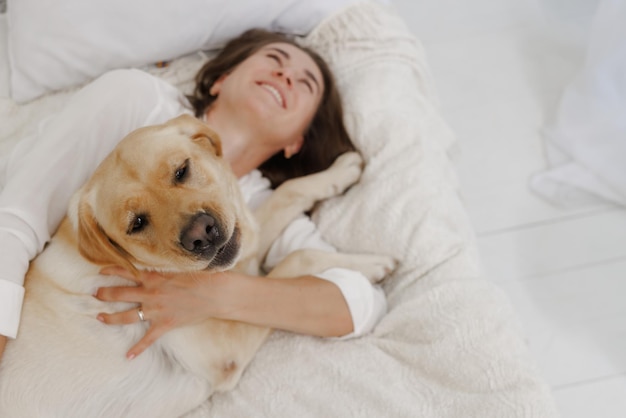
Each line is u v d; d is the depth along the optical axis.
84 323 1.36
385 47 1.94
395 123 1.78
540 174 2.16
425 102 1.94
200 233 1.18
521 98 2.34
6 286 1.29
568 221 2.09
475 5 2.55
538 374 1.42
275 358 1.50
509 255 2.04
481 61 2.42
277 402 1.44
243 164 1.74
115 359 1.36
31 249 1.37
